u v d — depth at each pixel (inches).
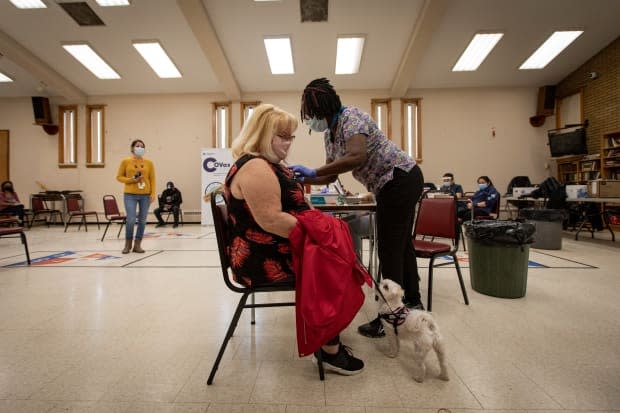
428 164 297.4
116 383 41.5
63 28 219.8
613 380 41.4
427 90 297.6
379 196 56.5
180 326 60.9
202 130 307.4
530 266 109.5
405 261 63.6
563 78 278.5
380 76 277.9
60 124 306.3
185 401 37.7
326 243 37.3
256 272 40.4
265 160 39.4
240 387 40.6
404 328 43.8
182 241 184.4
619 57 226.8
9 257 132.4
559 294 78.8
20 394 39.1
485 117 295.6
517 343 52.4
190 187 308.3
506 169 294.8
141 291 84.2
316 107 53.7
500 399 37.5
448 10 204.5
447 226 73.6
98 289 86.0
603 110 240.4
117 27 219.6
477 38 231.6
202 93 307.1
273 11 205.8
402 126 294.7
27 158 311.4
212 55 236.1
